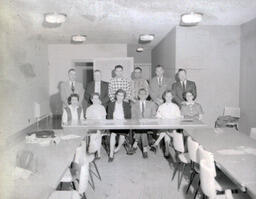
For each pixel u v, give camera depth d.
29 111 3.41
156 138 3.76
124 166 3.21
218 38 4.36
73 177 2.10
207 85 4.46
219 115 4.49
